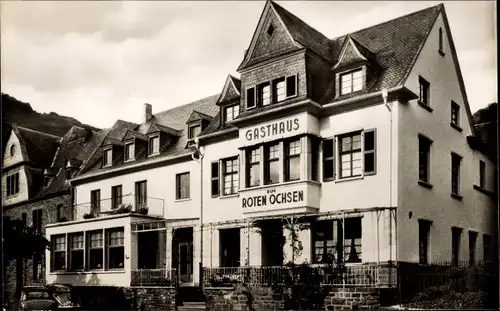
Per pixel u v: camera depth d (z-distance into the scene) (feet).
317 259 74.69
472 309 60.13
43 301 81.30
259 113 79.87
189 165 95.25
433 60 77.97
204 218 90.58
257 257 80.64
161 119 111.24
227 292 75.25
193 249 91.09
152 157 102.22
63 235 110.01
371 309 61.67
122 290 94.22
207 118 97.81
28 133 128.77
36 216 122.72
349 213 71.82
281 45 80.84
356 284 64.69
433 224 74.08
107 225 100.01
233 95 90.07
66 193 117.29
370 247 69.31
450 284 65.41
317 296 66.33
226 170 88.99
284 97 79.05
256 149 81.61
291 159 77.20
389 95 70.49
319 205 75.20
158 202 99.40
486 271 66.13
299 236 76.43
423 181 73.31
